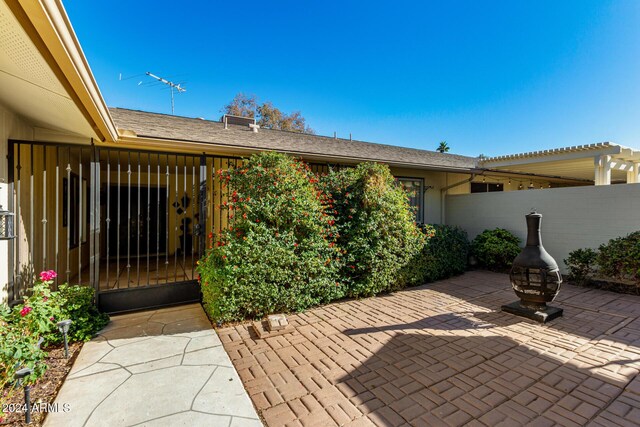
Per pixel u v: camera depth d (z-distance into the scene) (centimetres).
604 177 765
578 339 384
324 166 757
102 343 376
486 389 279
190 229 1026
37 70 257
